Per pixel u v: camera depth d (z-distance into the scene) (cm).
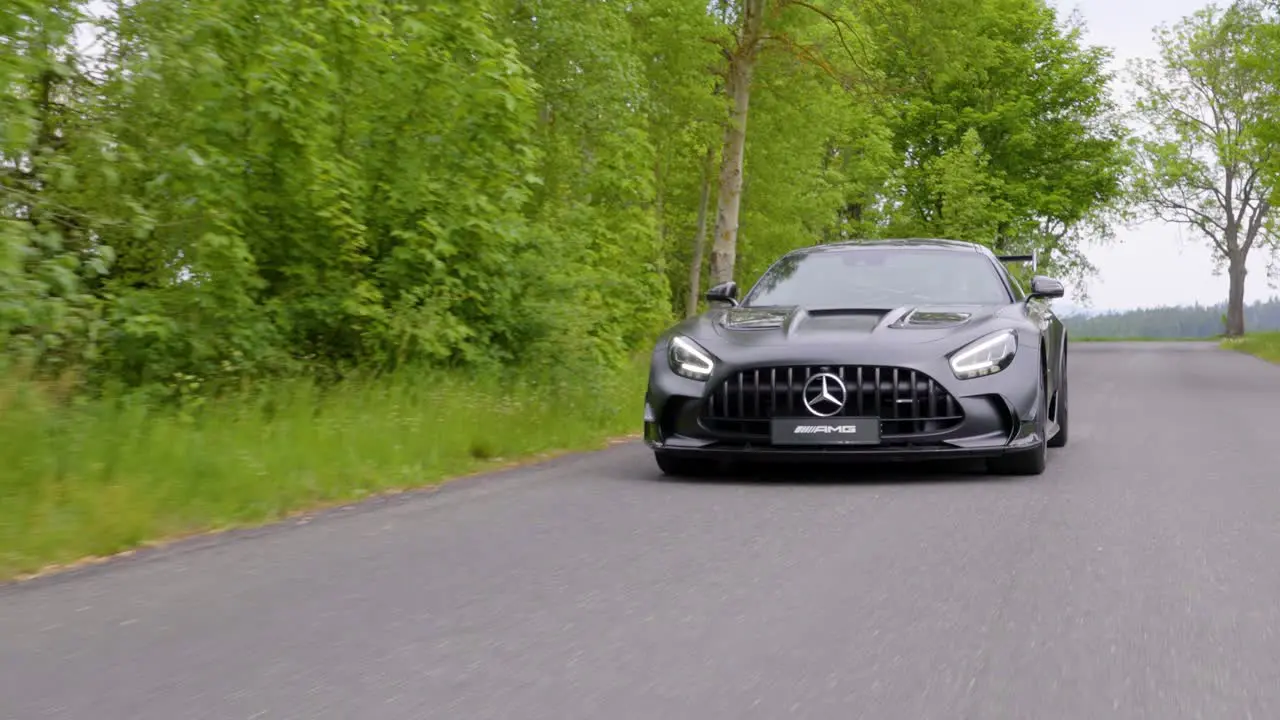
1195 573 443
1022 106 4178
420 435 806
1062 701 297
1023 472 718
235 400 827
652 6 2178
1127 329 19825
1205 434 953
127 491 560
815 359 690
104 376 836
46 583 441
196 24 845
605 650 344
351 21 980
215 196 885
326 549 503
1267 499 614
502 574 450
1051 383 801
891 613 386
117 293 892
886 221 4244
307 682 315
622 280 1428
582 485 698
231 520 571
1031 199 4253
